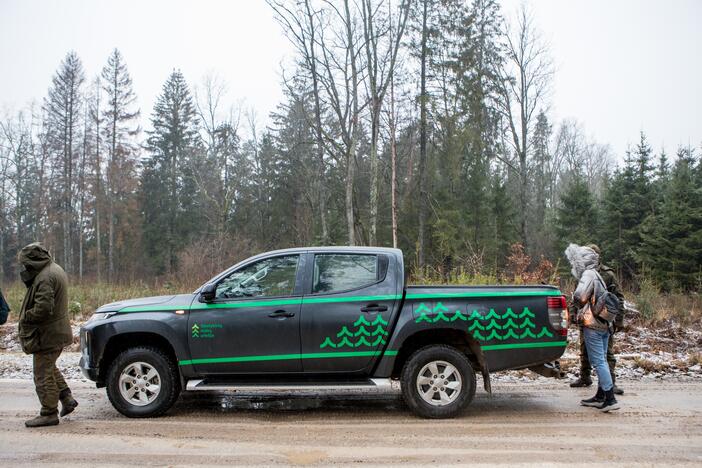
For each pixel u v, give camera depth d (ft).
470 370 19.04
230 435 17.33
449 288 19.74
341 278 19.86
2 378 26.40
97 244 147.95
